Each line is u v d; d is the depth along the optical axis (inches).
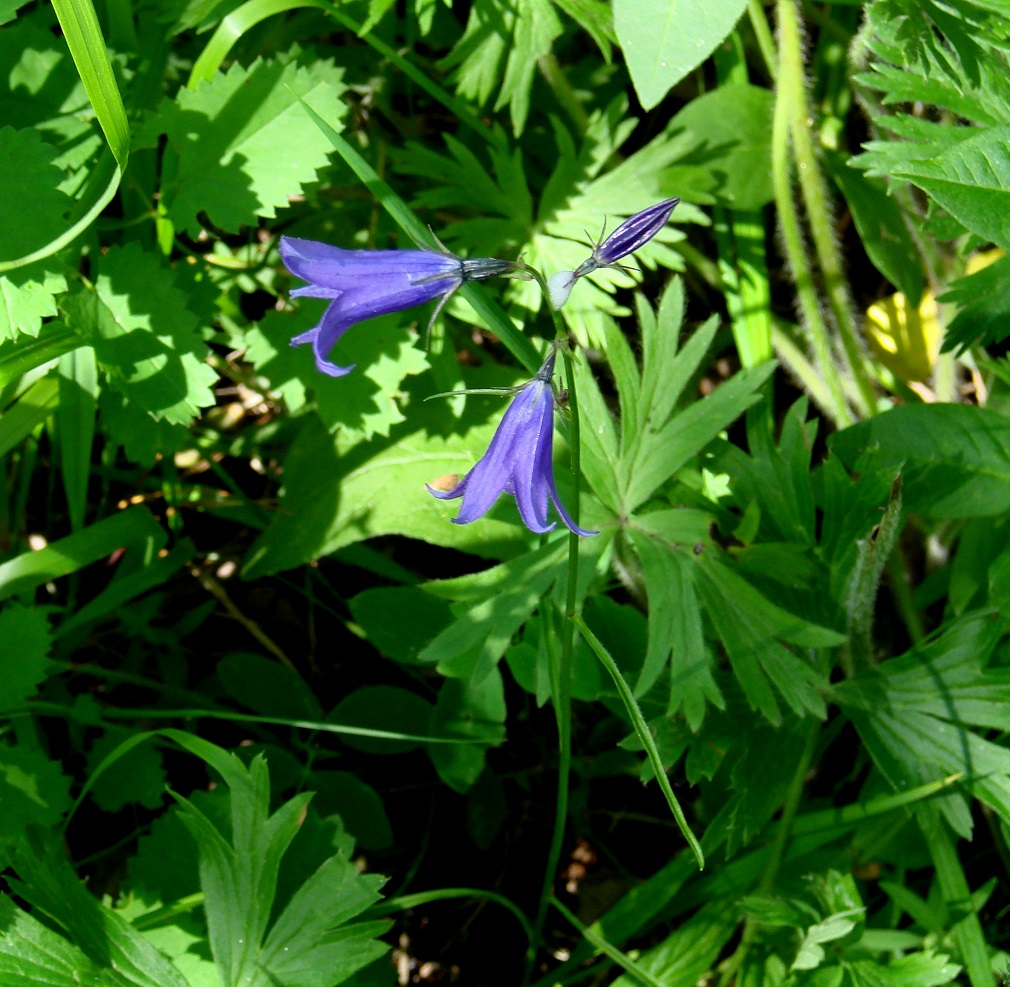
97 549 15.7
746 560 15.2
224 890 13.9
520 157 16.8
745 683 14.6
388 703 16.4
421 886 16.8
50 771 14.3
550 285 12.7
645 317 15.2
